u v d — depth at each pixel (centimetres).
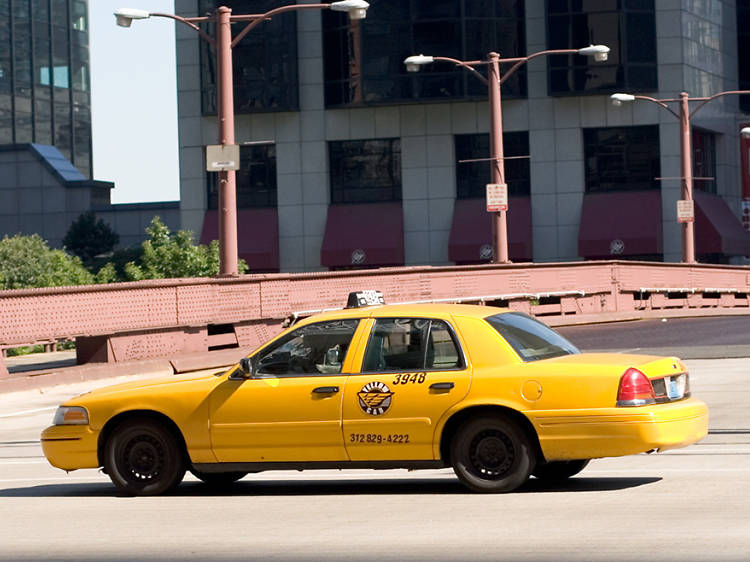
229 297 4403
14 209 15062
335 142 9919
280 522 1552
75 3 17438
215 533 1492
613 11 9438
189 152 10031
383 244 9662
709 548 1265
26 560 1363
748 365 3631
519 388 1662
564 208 9606
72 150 17262
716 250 9662
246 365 1775
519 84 9631
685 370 1753
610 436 1628
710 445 2117
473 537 1387
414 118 9750
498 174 5694
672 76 9550
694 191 9862
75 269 7456
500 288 5631
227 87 4209
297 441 1750
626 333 5059
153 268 7344
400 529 1460
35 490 1959
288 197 9912
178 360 4144
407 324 1741
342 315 1780
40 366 4419
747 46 11006
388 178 9862
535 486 1750
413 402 1703
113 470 1841
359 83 9662
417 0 9525
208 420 1784
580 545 1312
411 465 1717
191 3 9969
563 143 9600
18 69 16450
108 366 3944
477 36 9506
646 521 1438
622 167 9625
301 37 9844
